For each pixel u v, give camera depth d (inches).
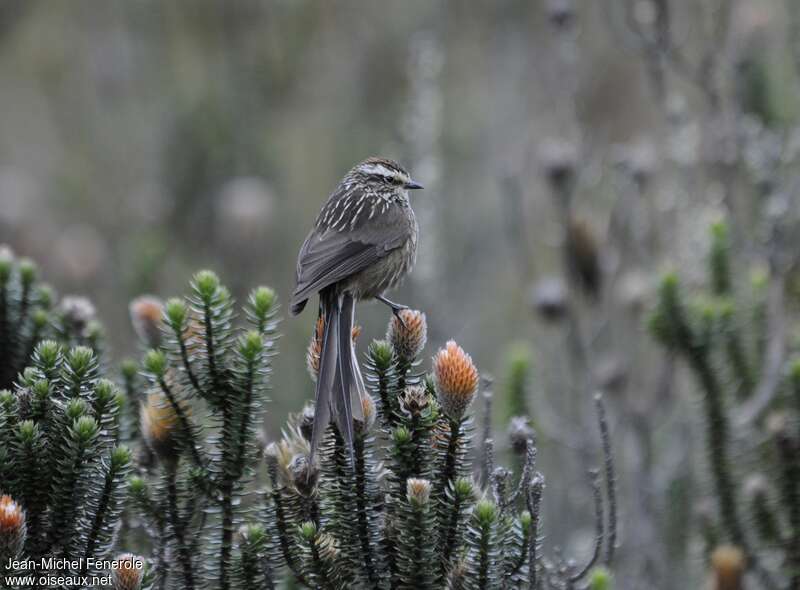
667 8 524.7
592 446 507.8
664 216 591.8
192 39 967.0
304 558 287.0
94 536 286.7
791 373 400.5
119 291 721.0
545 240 711.7
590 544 478.0
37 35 1050.7
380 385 304.0
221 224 748.6
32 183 955.3
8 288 350.9
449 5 957.8
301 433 300.8
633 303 578.2
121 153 936.9
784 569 404.5
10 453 284.2
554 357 590.2
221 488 301.7
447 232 763.4
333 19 971.3
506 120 848.9
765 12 583.5
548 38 840.3
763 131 553.0
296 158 912.3
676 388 561.3
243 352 299.3
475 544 274.4
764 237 505.4
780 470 399.5
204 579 306.7
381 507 299.0
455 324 664.4
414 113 645.9
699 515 426.3
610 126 879.7
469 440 297.4
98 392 293.3
